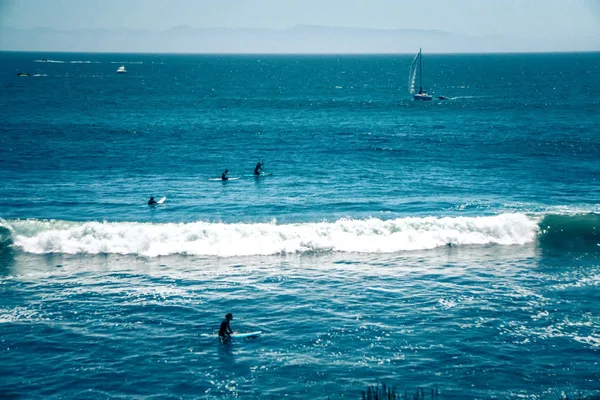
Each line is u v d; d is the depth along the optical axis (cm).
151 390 1881
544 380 1920
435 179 4812
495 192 4353
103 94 13600
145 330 2272
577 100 12169
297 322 2338
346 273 2873
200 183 4697
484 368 1991
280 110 10394
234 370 1995
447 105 11344
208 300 2547
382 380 1925
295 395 1852
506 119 8925
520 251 3175
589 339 2184
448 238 3319
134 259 3048
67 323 2319
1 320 2333
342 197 4244
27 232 3291
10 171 4994
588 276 2811
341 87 17475
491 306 2472
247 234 3269
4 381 1914
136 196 4250
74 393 1858
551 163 5450
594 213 3647
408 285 2712
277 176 4953
